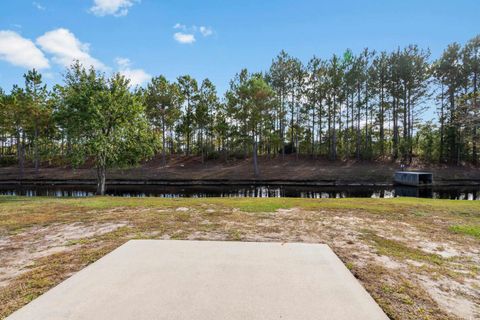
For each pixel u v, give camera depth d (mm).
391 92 26734
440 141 27656
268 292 2477
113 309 2172
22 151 27469
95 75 13570
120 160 13773
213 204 8148
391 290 2629
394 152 27797
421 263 3383
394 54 26125
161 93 26891
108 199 9680
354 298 2398
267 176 23531
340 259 3449
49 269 3105
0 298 2441
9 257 3516
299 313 2133
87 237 4453
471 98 13812
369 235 4680
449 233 4871
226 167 27328
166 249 3709
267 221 5730
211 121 28781
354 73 26172
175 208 7379
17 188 19781
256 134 23953
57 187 20328
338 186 20656
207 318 2047
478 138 15555
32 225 5336
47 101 24781
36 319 2055
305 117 30172
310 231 4914
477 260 3521
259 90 22312
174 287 2561
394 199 9844
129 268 3027
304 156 30609
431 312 2254
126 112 13578
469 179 21266
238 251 3643
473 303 2428
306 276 2846
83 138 12977
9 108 23922
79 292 2467
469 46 24359
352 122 29328
